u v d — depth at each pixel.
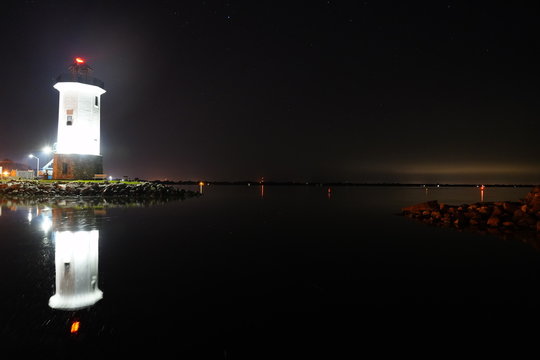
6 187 36.91
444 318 6.19
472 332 5.61
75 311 6.20
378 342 5.23
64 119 38.78
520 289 7.93
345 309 6.57
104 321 5.78
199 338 5.24
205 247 12.46
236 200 44.84
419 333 5.55
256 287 7.86
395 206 35.97
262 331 5.54
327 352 4.90
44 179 42.22
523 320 6.13
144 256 10.77
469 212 21.89
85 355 4.68
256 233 16.16
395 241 14.33
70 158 38.91
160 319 5.93
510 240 14.70
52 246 11.76
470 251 12.34
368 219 23.00
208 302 6.81
